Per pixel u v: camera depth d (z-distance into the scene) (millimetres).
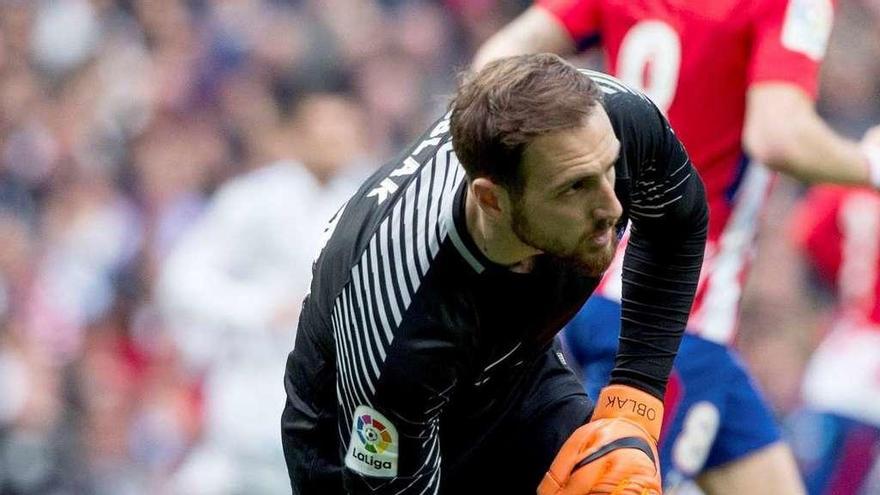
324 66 28812
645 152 9883
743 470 13734
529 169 8867
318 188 21625
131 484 24578
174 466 24453
